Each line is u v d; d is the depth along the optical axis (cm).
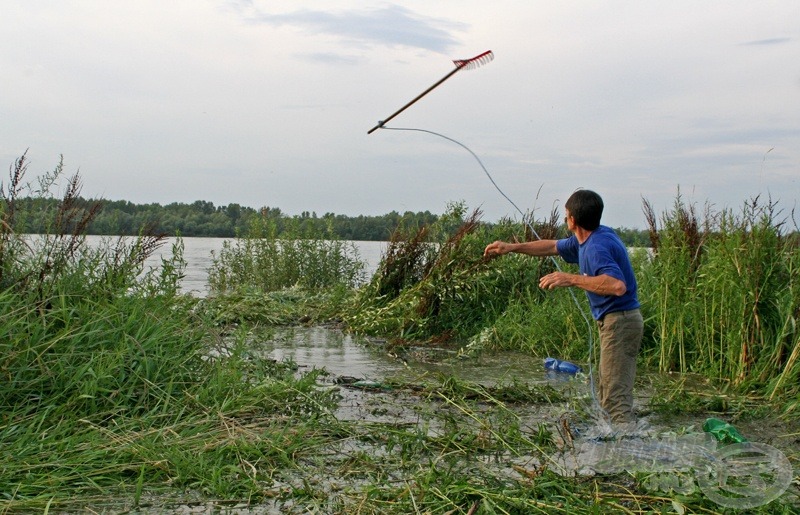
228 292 1617
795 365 778
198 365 684
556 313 1080
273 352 986
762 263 848
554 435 597
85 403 562
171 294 751
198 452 508
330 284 1841
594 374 876
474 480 475
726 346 873
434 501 433
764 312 838
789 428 661
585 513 421
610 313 573
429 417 649
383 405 692
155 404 595
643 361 965
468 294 1192
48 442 500
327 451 545
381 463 516
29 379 570
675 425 662
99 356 594
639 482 473
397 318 1158
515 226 1393
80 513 421
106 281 717
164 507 433
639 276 1105
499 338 1088
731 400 748
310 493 451
